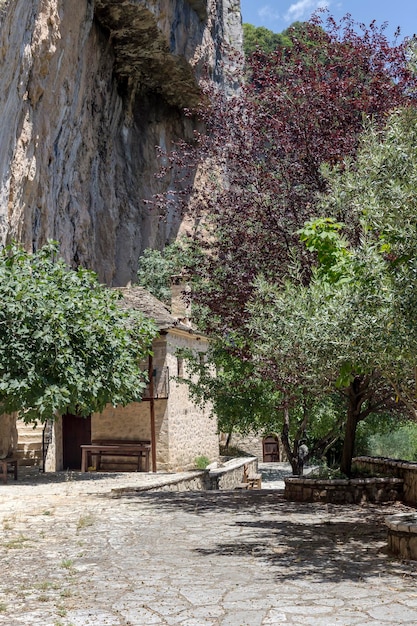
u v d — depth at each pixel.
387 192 7.20
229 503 11.67
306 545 7.76
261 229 12.23
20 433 21.73
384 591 5.57
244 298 12.05
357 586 5.76
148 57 35.62
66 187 29.92
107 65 34.41
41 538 8.29
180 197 13.58
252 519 9.80
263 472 30.84
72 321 15.17
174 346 23.12
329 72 12.54
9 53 21.42
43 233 26.77
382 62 12.38
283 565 6.65
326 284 8.30
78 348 15.23
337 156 11.56
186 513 10.44
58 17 25.47
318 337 7.85
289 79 12.57
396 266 7.35
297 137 12.07
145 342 17.33
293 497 11.94
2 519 9.88
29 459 21.33
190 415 24.70
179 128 41.22
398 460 12.73
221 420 20.80
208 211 13.21
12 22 21.17
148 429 22.20
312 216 11.46
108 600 5.34
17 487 14.71
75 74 28.48
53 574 6.31
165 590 5.64
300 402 15.51
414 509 10.79
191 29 36.50
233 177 12.80
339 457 29.62
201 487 19.14
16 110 23.06
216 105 13.51
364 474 12.45
